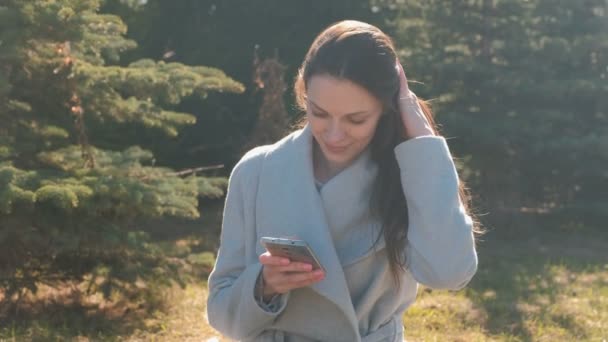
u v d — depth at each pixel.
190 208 7.10
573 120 12.55
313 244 2.34
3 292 6.85
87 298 7.45
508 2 12.01
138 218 7.20
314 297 2.39
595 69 12.77
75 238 6.37
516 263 10.35
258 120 13.70
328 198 2.36
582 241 12.27
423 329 7.11
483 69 11.92
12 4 6.46
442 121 11.80
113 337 6.46
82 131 7.22
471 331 7.12
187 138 15.11
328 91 2.14
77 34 6.57
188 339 6.56
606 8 12.60
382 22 15.05
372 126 2.22
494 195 12.59
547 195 13.56
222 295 2.43
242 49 15.20
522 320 7.46
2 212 6.23
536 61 12.25
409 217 2.34
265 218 2.41
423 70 12.16
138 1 9.70
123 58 14.08
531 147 12.09
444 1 12.46
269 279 2.27
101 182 6.45
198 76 7.23
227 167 15.32
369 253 2.36
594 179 13.00
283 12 15.09
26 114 7.05
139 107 7.38
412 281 2.49
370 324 2.46
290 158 2.41
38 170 6.67
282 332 2.45
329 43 2.17
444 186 2.30
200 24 15.34
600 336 7.05
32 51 6.80
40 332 6.34
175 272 7.07
